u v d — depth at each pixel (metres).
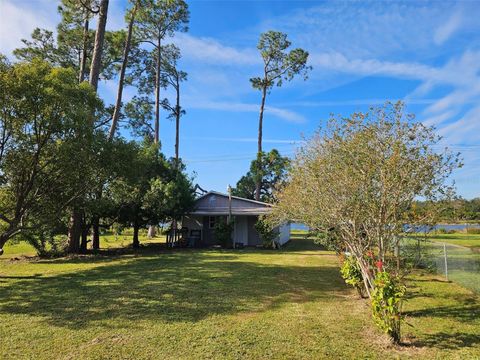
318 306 6.91
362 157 5.59
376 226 5.47
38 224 11.92
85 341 5.05
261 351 4.70
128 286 8.80
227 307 6.82
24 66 10.04
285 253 16.80
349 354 4.62
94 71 16.58
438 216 5.14
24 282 9.55
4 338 5.17
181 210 20.00
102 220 19.08
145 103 32.34
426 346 4.88
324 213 6.96
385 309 5.01
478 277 9.73
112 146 12.77
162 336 5.23
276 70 33.53
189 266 12.23
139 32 27.23
